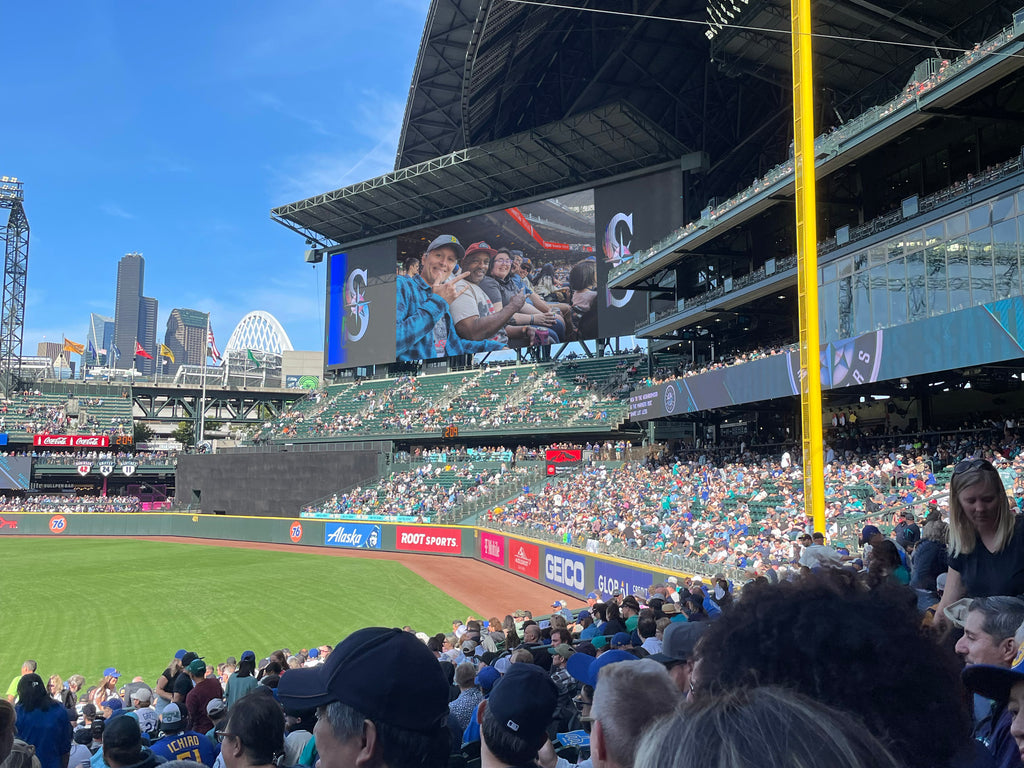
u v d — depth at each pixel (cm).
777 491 2809
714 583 1102
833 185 3144
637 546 2500
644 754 95
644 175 4969
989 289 2053
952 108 2230
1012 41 1911
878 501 2223
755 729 86
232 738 318
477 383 5731
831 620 126
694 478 3434
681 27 4122
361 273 6262
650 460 4247
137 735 444
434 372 6147
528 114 5256
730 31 3231
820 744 83
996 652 237
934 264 2259
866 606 132
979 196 2092
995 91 2202
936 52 2994
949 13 2856
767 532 2291
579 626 1315
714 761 83
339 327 6372
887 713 119
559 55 4678
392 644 192
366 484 5247
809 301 1758
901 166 2856
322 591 3144
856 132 2462
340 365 6344
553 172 5291
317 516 5128
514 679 261
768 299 3444
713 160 4925
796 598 135
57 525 5775
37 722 578
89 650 2223
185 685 946
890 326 2420
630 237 4984
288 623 2542
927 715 121
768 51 3341
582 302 5147
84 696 1223
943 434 2723
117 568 3862
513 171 5303
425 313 5828
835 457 2989
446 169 5275
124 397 7375
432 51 4400
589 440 5200
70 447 6662
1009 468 2089
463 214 5731
